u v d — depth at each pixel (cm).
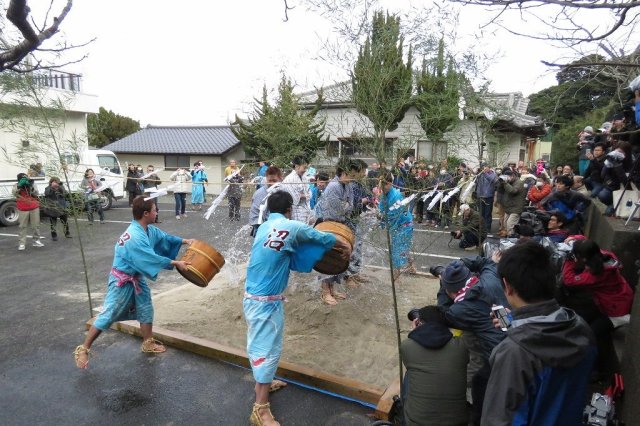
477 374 282
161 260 384
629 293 352
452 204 642
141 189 1448
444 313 292
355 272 559
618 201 516
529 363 163
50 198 963
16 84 426
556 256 382
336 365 405
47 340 470
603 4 216
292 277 618
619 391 296
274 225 320
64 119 525
